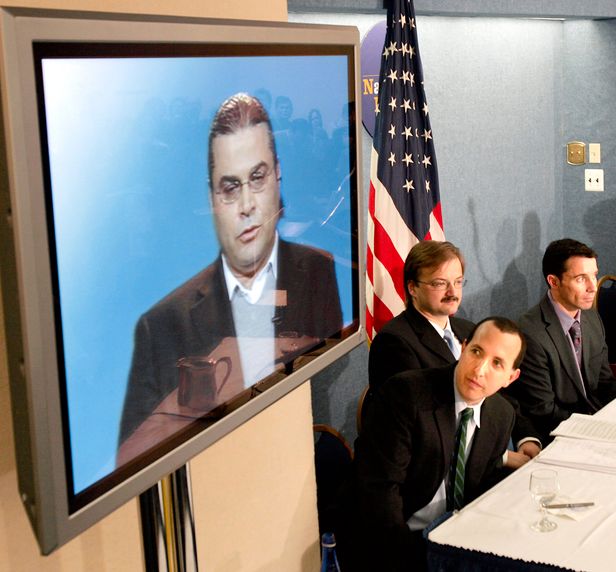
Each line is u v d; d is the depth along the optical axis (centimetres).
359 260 203
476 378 251
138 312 125
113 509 120
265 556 206
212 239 142
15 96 98
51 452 105
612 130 552
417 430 255
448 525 229
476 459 265
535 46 547
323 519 277
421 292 338
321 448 311
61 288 108
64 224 109
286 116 165
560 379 362
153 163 126
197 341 140
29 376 102
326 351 188
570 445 280
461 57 501
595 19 546
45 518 105
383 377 337
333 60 184
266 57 156
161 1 163
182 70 132
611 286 532
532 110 551
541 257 573
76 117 110
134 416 124
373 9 414
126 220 121
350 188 197
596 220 568
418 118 420
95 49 113
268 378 163
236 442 193
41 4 137
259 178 156
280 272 166
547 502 228
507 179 539
